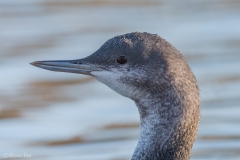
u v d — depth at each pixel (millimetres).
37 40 19062
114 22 20812
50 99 15180
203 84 15742
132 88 9328
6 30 19875
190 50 18062
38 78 16234
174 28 20047
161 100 9203
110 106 14562
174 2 22531
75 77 16250
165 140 9258
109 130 13438
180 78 9133
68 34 19656
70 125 13664
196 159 12047
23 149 12664
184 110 9148
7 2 21688
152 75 9172
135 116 14000
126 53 9320
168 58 9156
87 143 12938
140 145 9414
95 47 18438
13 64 17125
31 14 21266
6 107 14836
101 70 9508
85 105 14703
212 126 13406
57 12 21719
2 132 13422
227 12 21312
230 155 12234
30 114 14383
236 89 15328
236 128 13281
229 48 18031
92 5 22375
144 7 22031
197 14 21297
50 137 13148
